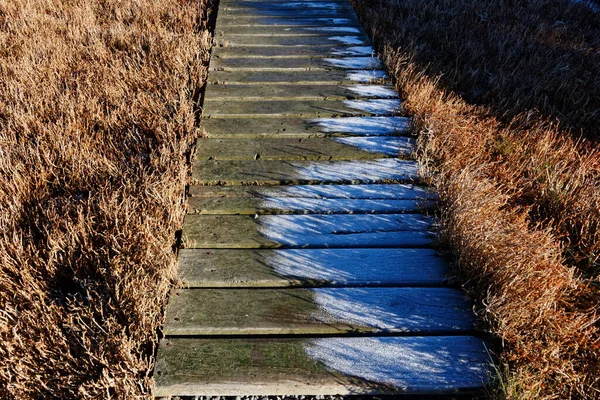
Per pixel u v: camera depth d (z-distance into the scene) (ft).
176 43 18.35
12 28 19.43
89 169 11.25
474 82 17.25
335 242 9.84
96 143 12.59
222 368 7.27
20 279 8.50
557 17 24.95
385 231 10.12
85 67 16.51
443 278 8.95
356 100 15.38
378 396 7.18
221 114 14.55
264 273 9.03
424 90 14.71
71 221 9.36
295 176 11.82
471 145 12.85
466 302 8.50
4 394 6.85
